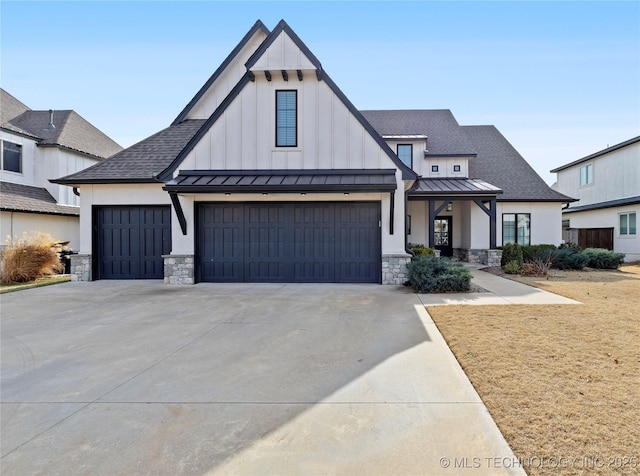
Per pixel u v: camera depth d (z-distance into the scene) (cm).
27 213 1628
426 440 294
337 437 301
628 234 1927
